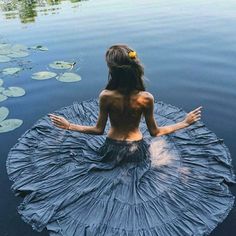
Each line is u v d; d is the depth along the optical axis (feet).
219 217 11.08
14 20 28.07
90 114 16.39
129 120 12.57
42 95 17.94
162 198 11.86
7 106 17.11
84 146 14.43
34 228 10.85
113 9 30.01
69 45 23.07
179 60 20.59
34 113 16.56
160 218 11.14
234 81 18.28
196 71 19.39
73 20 27.40
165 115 16.10
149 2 31.86
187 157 13.70
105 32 24.80
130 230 10.77
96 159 13.46
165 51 21.70
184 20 26.66
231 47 21.89
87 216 11.25
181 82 18.48
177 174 12.87
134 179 12.52
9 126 15.26
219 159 13.37
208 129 15.05
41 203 11.76
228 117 15.69
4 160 13.83
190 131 15.02
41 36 24.64
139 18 27.40
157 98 17.35
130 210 11.42
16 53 22.13
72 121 15.90
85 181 12.57
